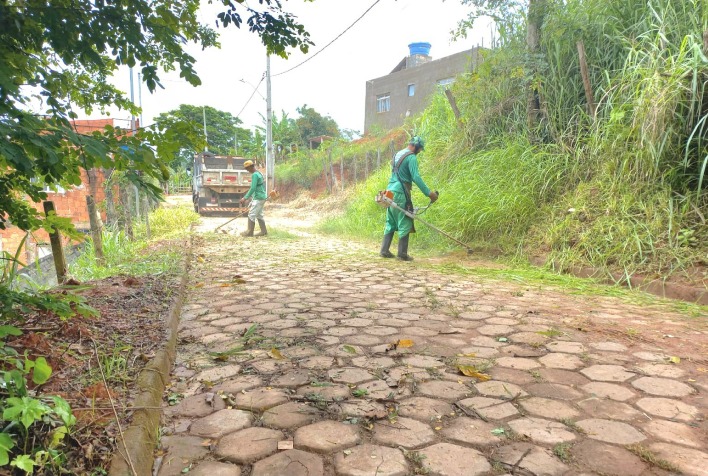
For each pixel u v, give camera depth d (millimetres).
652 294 4539
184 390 2264
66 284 3584
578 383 2340
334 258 6898
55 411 1443
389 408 2062
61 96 2268
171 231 11812
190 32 2404
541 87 7445
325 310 3820
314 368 2531
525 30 8125
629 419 1967
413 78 24766
